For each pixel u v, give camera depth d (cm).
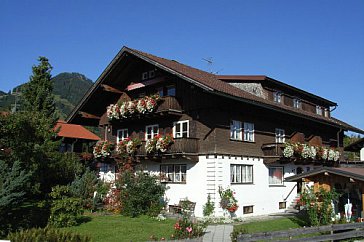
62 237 1110
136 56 2403
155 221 1856
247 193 2266
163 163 2392
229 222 1931
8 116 1628
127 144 2495
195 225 1415
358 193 1631
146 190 2095
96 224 1728
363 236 1398
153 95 2355
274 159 2391
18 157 1595
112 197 2241
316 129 3133
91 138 3450
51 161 1988
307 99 3322
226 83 2745
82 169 2641
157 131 2489
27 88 2817
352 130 3459
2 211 1389
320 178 1662
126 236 1452
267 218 2152
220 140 2147
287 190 2603
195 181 2166
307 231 1245
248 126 2384
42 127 1936
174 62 2808
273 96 2841
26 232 1150
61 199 1739
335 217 1534
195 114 2238
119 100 2850
